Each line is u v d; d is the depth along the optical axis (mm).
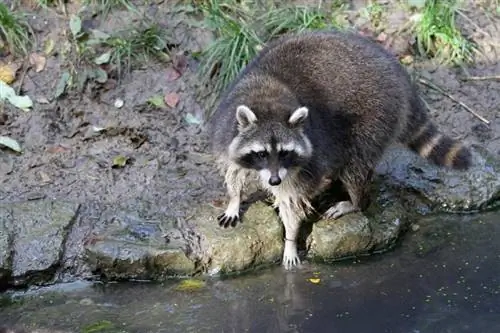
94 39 8773
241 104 7129
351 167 7461
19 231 7176
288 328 6348
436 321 6383
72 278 7109
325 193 7887
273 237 7285
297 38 7609
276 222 7375
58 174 7844
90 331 6328
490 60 9297
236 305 6676
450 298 6684
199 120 8469
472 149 8414
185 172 7980
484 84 9062
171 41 8930
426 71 9125
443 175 8172
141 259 6992
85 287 7043
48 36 8789
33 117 8266
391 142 7609
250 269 7207
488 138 8609
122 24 8992
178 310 6621
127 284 7055
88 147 8133
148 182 7844
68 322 6488
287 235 7242
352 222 7395
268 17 9188
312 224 7523
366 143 7391
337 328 6340
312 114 7168
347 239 7289
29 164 7914
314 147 7098
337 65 7328
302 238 7449
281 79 7273
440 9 9430
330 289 6875
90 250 7027
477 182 8117
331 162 7270
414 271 7102
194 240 7203
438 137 7910
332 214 7484
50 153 8031
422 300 6672
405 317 6449
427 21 9281
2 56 8617
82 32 8820
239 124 6977
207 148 8234
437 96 8922
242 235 7219
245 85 7316
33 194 7617
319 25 9148
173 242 7152
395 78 7523
